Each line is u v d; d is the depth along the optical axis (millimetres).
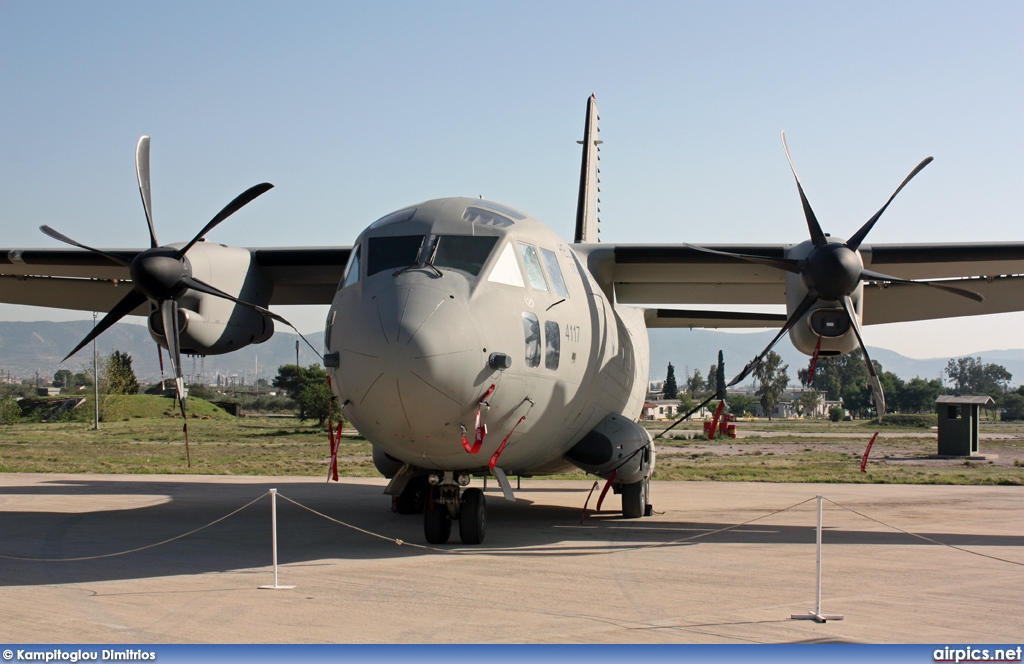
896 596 7793
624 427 12805
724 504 15688
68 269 15336
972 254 13422
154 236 13188
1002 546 10797
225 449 34125
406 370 8625
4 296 16891
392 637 6324
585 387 11461
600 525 12664
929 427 70625
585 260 13688
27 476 21375
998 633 6527
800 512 14477
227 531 11914
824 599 7652
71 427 54938
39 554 10031
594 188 18609
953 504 15805
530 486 19547
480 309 9344
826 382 154250
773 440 45812
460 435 9141
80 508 14703
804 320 12414
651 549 10422
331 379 9727
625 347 13703
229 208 12828
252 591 7871
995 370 191500
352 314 9320
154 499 16141
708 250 12383
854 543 11000
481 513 10844
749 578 8602
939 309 16141
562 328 10695
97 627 6578
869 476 22312
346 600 7508
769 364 125125
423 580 8406
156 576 8609
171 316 12844
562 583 8289
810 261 11805
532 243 10898
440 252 9992
